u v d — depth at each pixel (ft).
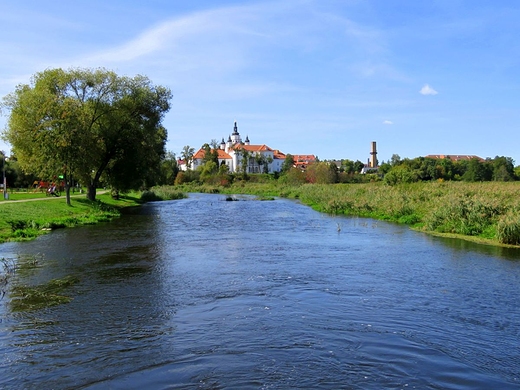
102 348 30.07
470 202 87.04
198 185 398.21
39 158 125.08
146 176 172.04
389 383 25.23
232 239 80.18
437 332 32.86
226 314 36.83
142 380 25.67
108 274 51.44
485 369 27.09
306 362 27.76
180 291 43.93
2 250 67.62
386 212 118.52
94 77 143.33
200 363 27.68
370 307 38.65
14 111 130.52
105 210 141.69
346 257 61.57
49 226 95.76
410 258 60.54
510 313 37.06
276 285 46.06
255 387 24.72
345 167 482.69
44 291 44.01
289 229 95.25
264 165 583.58
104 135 146.92
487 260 58.85
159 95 159.63
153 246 72.08
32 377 26.04
